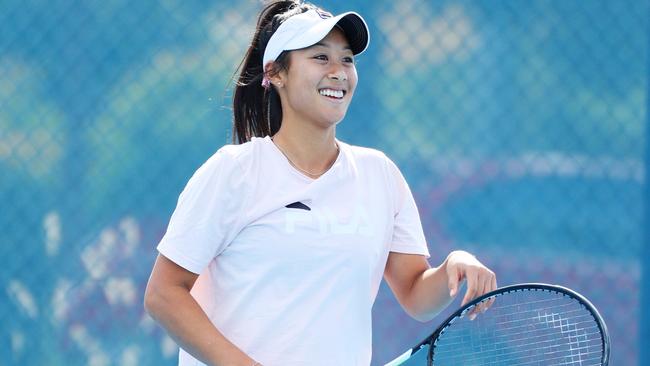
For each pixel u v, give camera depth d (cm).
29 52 1700
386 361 1691
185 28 1698
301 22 966
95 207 1688
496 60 1709
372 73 1700
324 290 926
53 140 1694
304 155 969
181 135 1692
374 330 1694
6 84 1695
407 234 1014
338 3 1698
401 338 1692
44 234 1686
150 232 1688
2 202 1689
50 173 1692
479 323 1353
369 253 943
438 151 1700
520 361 1395
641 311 1686
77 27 1698
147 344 1678
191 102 1695
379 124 1700
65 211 1688
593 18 1717
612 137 1708
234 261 938
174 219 944
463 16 1711
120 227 1686
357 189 958
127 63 1697
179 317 928
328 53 970
